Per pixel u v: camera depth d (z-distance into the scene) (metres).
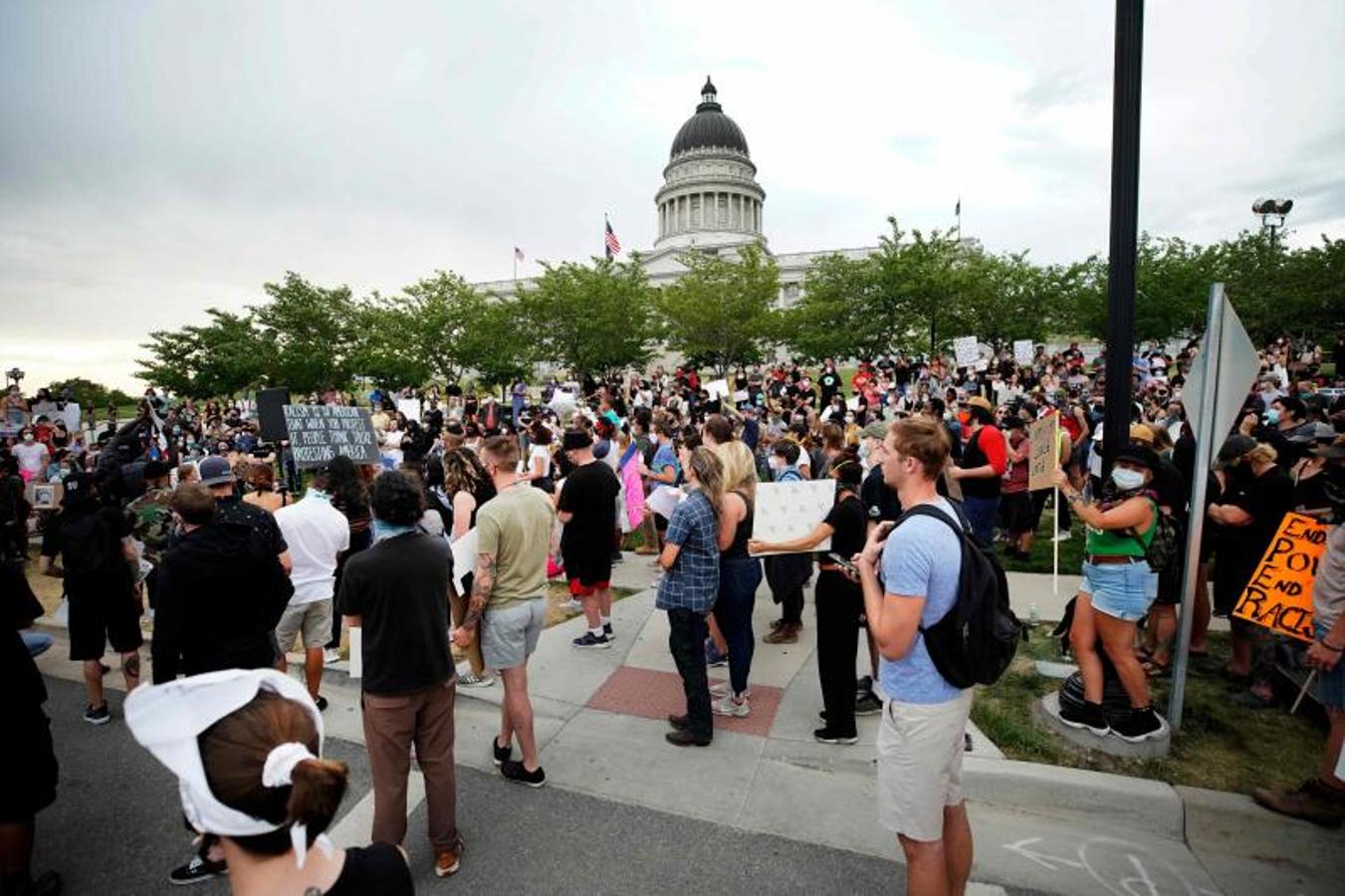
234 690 1.34
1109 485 4.08
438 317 35.25
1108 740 4.09
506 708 4.14
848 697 4.36
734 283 41.41
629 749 4.47
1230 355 4.05
